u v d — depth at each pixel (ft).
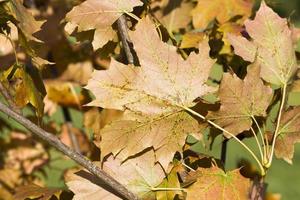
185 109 2.38
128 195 2.35
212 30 2.96
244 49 2.46
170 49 2.38
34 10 3.65
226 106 2.31
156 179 2.41
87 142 4.04
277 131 2.34
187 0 3.18
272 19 2.46
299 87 2.43
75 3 2.88
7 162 4.16
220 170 2.36
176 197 2.48
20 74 2.50
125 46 2.55
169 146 2.37
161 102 2.38
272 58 2.44
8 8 2.39
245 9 3.10
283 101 2.37
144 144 2.36
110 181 2.34
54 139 2.31
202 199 2.31
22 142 4.18
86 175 2.42
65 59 3.80
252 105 2.32
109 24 2.54
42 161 4.18
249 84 2.31
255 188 2.37
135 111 2.37
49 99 3.86
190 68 2.39
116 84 2.37
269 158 2.33
